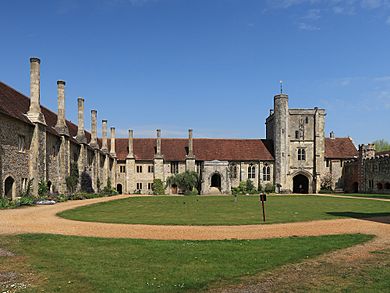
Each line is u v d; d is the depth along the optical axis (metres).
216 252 10.93
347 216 20.91
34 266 9.28
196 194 55.09
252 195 51.22
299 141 62.19
